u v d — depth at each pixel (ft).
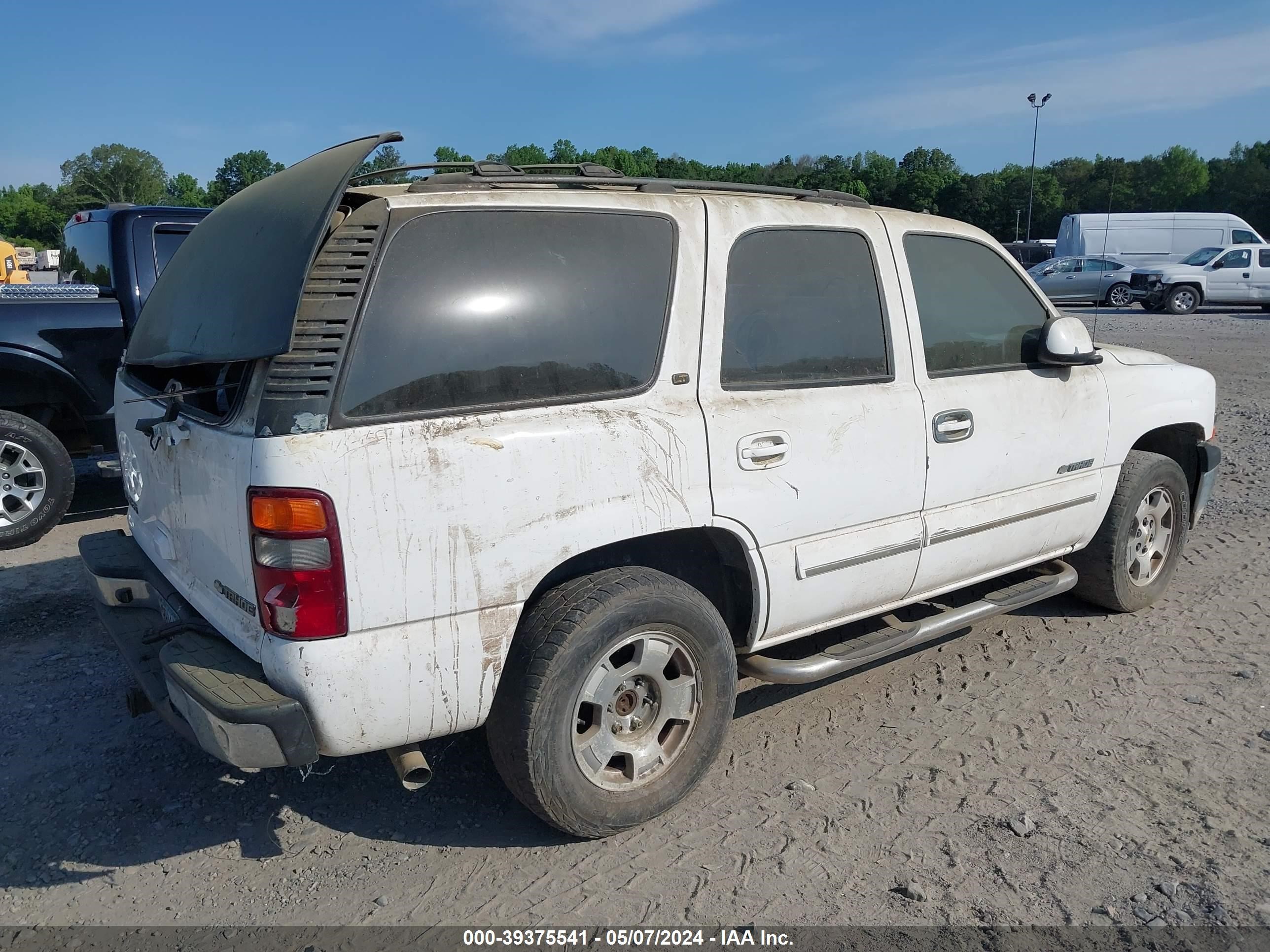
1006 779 11.16
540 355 9.30
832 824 10.32
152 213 21.49
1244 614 16.06
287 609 8.17
